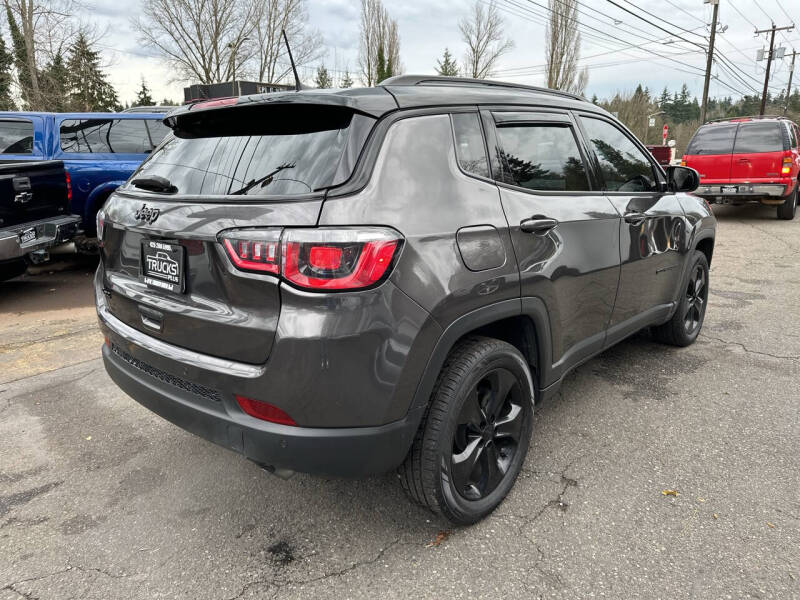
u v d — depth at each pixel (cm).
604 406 330
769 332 457
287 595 193
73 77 2341
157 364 213
